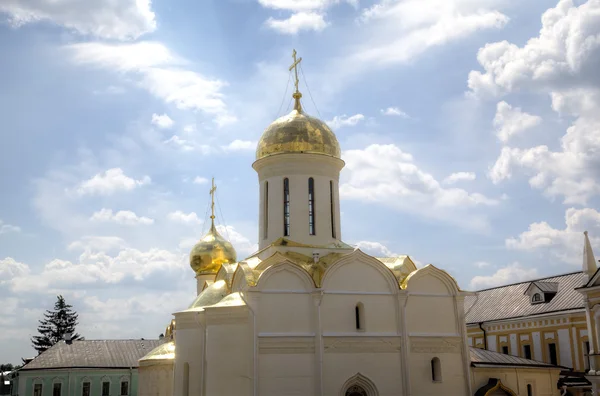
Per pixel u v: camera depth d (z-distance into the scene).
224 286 43.06
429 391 39.09
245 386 36.06
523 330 58.81
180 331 41.88
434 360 40.03
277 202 43.66
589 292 40.28
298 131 44.00
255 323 36.41
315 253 40.28
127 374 77.38
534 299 59.38
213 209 60.28
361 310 38.88
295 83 47.47
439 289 41.47
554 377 46.25
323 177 44.19
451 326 41.06
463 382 40.44
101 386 76.12
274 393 35.88
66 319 127.19
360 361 37.88
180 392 40.59
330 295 38.41
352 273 39.31
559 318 54.62
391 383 38.19
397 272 42.09
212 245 57.50
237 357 36.88
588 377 39.41
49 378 74.88
